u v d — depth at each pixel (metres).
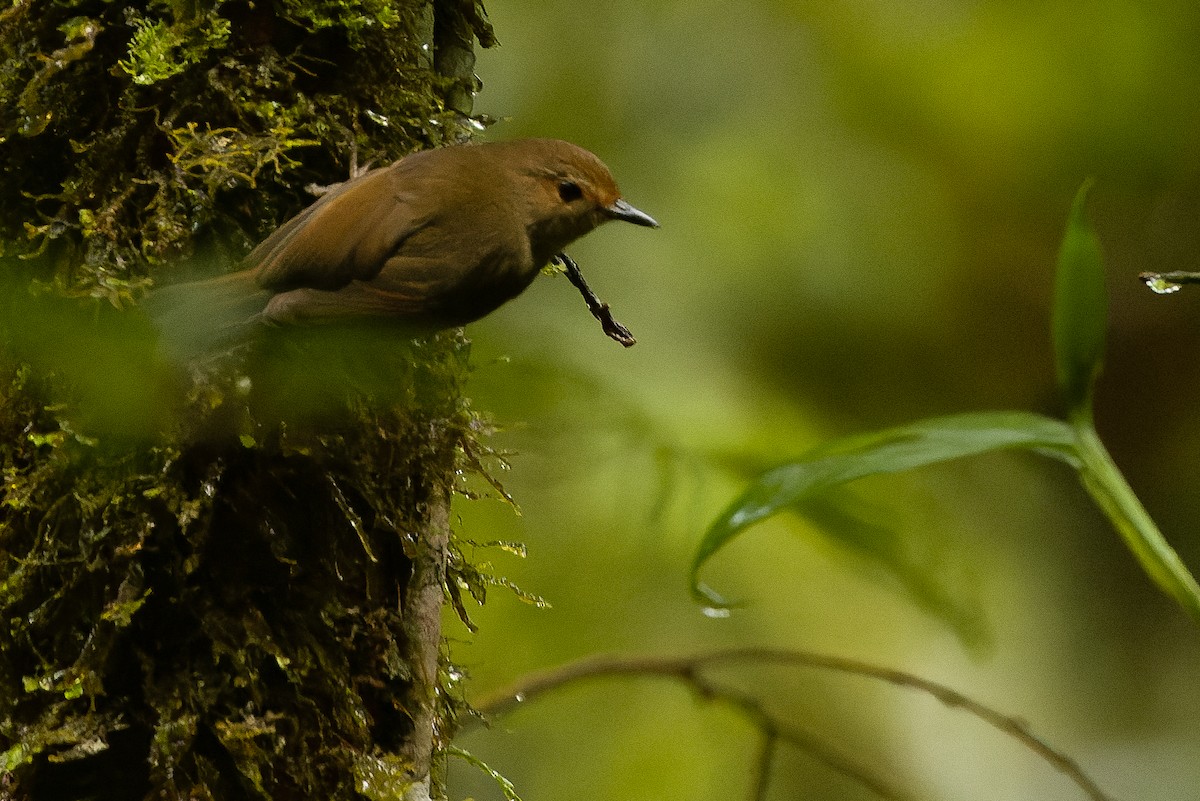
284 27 4.83
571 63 13.30
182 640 4.55
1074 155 14.03
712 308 12.88
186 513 4.46
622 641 10.52
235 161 4.63
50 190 4.75
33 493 4.56
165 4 4.68
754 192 13.54
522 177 5.35
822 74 14.12
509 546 5.54
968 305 14.21
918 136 14.18
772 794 11.87
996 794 12.95
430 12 5.39
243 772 4.45
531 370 8.92
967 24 13.88
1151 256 14.68
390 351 4.91
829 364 13.30
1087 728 13.66
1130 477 14.78
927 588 8.54
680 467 9.68
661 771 11.41
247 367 4.62
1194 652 14.01
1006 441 4.93
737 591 11.99
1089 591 13.98
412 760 4.86
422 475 5.02
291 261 4.58
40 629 4.55
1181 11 13.30
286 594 4.63
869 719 12.61
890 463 4.96
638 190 13.23
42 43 4.72
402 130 5.20
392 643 4.84
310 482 4.69
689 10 13.81
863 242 13.78
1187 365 14.72
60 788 4.53
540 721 11.41
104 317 4.57
